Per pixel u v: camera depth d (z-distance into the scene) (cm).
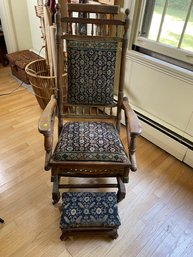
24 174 149
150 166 162
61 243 113
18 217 123
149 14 157
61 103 128
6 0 245
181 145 159
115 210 110
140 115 181
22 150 168
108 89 125
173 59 154
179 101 155
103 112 168
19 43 286
